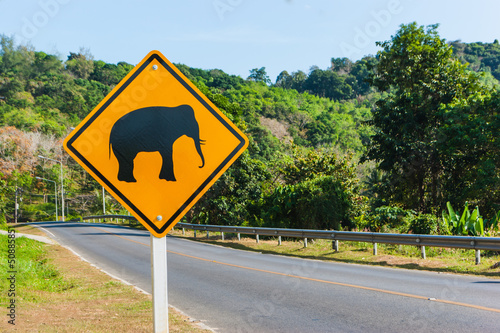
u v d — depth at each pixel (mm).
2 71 122062
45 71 130250
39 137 88438
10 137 83188
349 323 6605
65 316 6820
